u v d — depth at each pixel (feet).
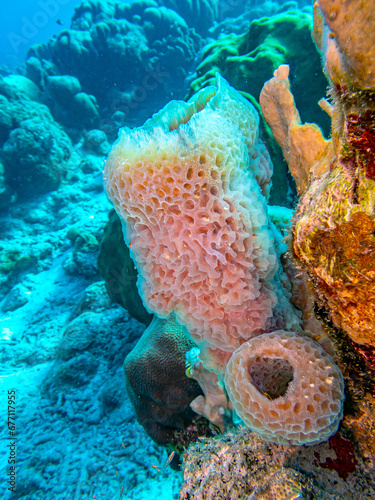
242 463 4.67
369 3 2.02
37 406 16.94
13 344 23.03
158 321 11.02
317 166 4.24
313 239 3.37
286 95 5.46
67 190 37.58
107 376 16.94
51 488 12.88
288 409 3.97
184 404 9.16
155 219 4.31
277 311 5.01
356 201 2.78
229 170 4.10
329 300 3.70
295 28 15.08
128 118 46.70
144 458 12.89
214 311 4.84
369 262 2.90
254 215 4.41
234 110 4.71
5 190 34.81
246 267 4.48
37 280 29.25
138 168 3.98
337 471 4.09
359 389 4.25
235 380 4.48
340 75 2.55
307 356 4.20
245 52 19.11
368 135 2.59
